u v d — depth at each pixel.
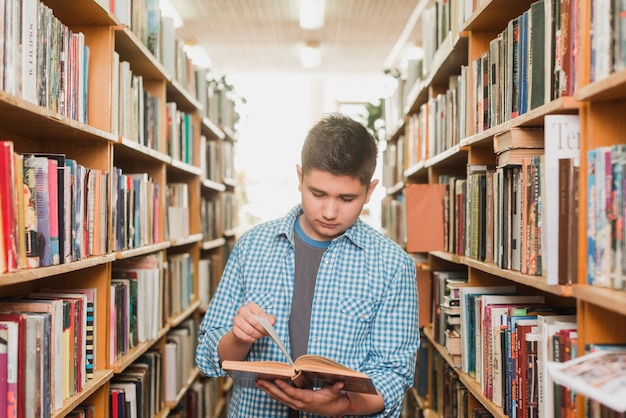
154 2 3.02
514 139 1.64
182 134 3.66
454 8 2.53
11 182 1.44
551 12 1.47
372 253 1.60
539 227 1.51
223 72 8.02
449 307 2.34
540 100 1.54
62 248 1.74
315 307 1.56
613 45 1.17
